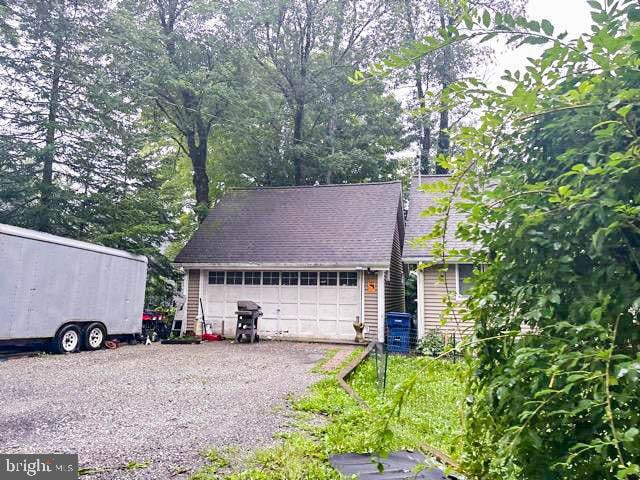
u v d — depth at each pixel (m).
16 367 8.09
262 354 10.06
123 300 11.50
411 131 23.14
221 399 5.79
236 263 13.05
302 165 20.64
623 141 1.32
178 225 16.12
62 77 12.27
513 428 1.25
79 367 8.19
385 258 12.23
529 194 1.47
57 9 12.02
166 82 13.66
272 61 20.64
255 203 15.91
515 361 1.26
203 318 13.52
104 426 4.63
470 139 1.65
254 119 15.88
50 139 12.09
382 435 1.67
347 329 12.62
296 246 13.31
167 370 7.93
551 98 1.42
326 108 20.17
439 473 3.11
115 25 12.62
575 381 1.15
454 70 19.72
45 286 9.27
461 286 10.90
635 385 1.05
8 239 8.50
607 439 1.08
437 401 5.49
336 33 20.50
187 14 15.05
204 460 3.67
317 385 6.52
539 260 1.48
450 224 5.95
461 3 1.46
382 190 15.38
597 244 1.19
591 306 1.26
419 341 10.70
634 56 1.23
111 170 13.50
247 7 15.30
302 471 3.35
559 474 1.23
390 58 1.60
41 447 3.99
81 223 12.59
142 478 3.32
